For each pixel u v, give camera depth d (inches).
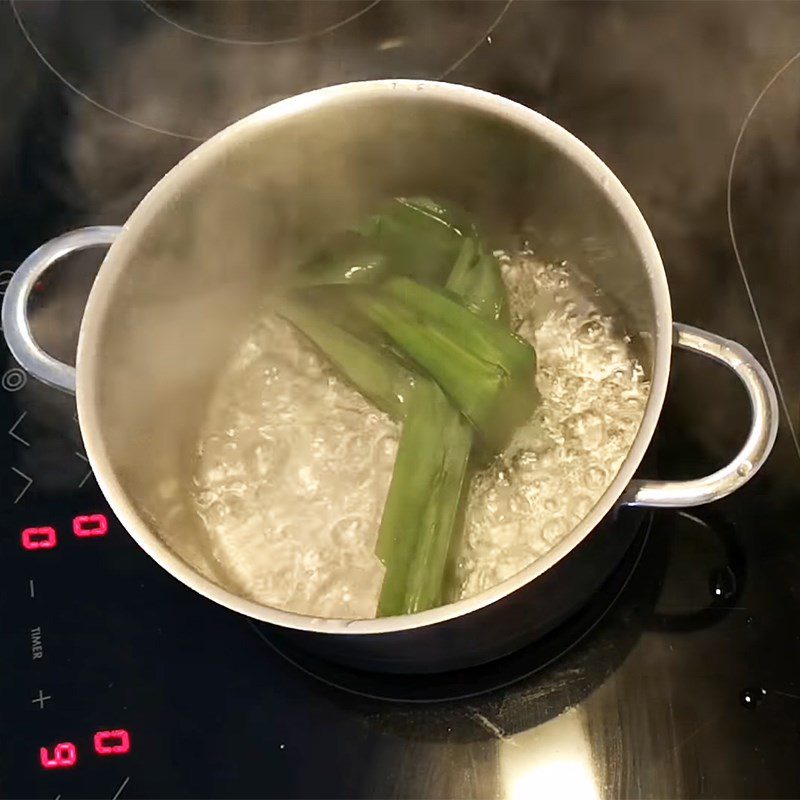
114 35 23.1
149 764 18.4
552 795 17.7
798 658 18.0
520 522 19.6
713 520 18.9
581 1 22.5
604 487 19.6
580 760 17.9
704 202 20.8
